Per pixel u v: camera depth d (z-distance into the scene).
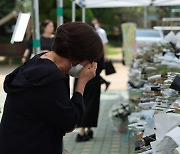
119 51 27.30
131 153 5.02
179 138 2.39
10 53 18.38
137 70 5.89
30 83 1.90
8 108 1.98
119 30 32.78
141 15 37.25
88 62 2.04
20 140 1.92
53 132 1.96
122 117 6.41
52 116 1.90
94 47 1.98
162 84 3.67
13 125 1.94
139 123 3.50
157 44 6.54
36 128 1.92
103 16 28.69
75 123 1.95
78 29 1.97
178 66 4.11
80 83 2.07
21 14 3.45
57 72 1.92
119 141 6.01
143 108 3.77
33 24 4.60
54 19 19.17
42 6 19.34
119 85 11.82
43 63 1.96
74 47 1.95
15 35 3.35
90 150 5.59
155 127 2.69
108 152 5.50
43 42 6.47
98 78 5.85
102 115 7.83
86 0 9.76
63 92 1.92
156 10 36.31
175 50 4.85
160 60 4.62
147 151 2.69
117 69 16.34
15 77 2.02
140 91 4.93
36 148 1.92
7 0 25.27
